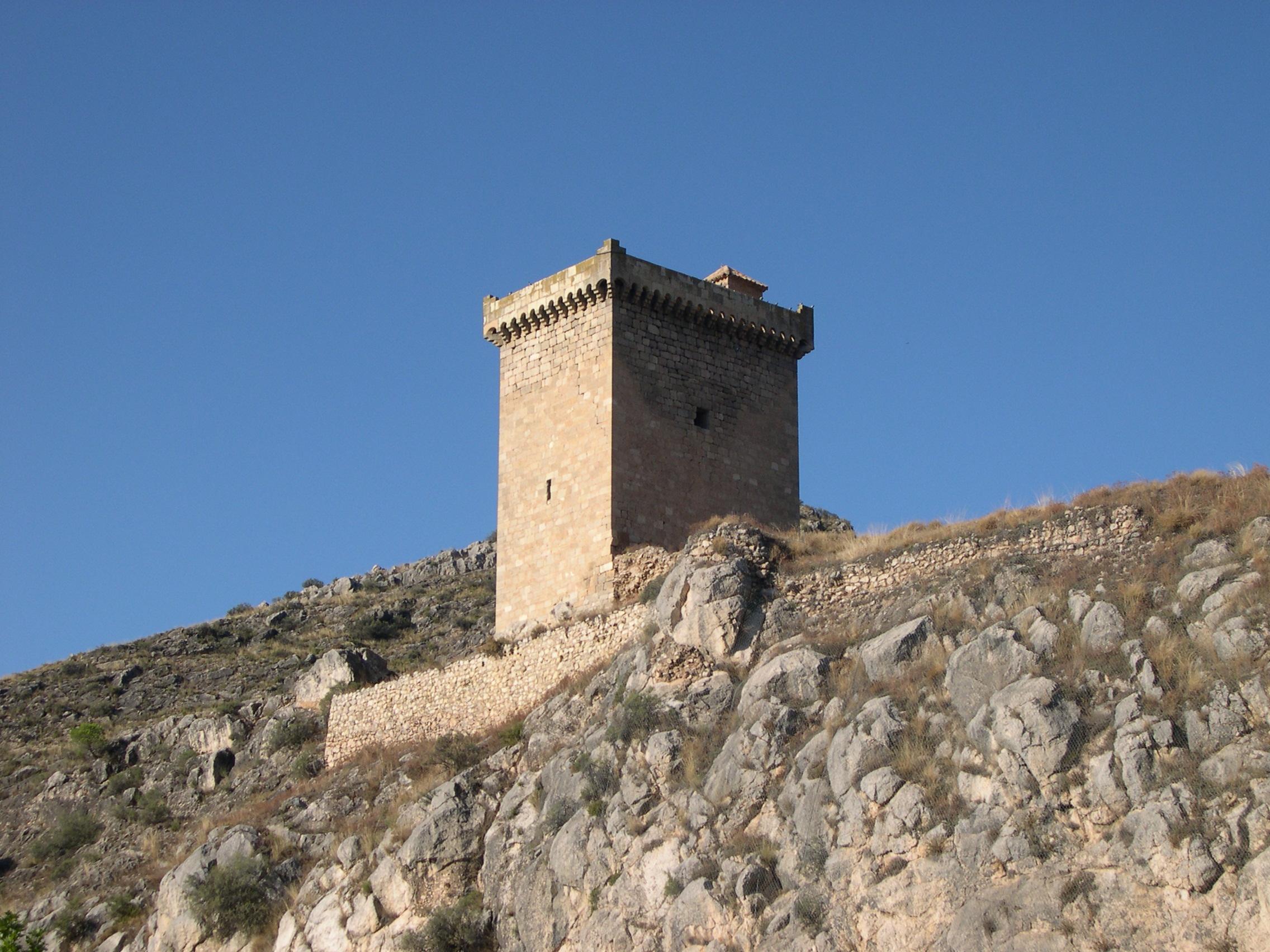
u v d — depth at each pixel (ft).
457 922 168.45
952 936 132.77
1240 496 156.25
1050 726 138.00
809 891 142.92
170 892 197.47
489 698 205.57
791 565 181.27
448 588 388.98
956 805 139.85
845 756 148.15
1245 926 121.08
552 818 168.04
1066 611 149.89
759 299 223.10
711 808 155.74
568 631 198.08
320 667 259.39
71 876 229.66
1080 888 129.59
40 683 345.51
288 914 185.68
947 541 170.91
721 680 169.37
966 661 149.18
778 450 221.05
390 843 182.29
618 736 167.84
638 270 209.97
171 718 268.21
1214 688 134.92
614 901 156.04
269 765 240.12
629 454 204.44
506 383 218.18
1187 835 126.62
